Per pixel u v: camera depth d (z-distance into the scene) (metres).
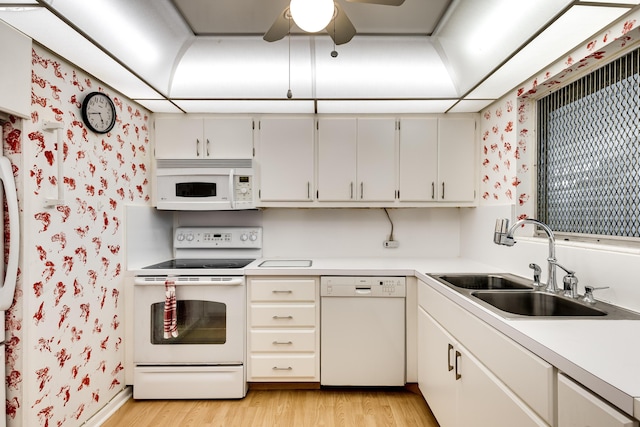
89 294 1.86
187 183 2.46
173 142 2.52
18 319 1.46
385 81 2.18
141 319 2.17
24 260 1.46
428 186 2.53
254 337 2.21
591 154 1.69
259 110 2.47
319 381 2.24
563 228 1.89
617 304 1.33
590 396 0.76
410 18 1.88
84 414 1.81
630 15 1.30
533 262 1.86
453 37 1.90
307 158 2.53
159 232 2.60
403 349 2.21
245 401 2.15
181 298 2.17
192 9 1.80
